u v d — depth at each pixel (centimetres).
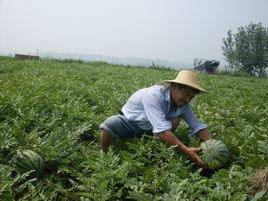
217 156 214
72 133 251
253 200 171
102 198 177
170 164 211
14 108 306
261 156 220
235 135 272
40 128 275
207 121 323
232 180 192
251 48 2830
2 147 222
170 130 223
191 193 182
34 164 204
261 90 788
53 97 358
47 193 191
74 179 211
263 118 372
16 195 191
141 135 247
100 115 322
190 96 228
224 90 691
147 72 1091
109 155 209
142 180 195
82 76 698
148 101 228
